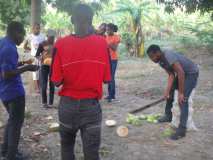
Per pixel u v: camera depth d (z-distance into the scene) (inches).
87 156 111.7
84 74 107.7
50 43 227.9
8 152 142.9
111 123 193.2
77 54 107.9
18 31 136.4
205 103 246.7
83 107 109.1
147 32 777.6
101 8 385.1
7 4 426.9
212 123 198.8
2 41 137.3
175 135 173.8
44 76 229.1
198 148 163.9
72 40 108.8
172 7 455.8
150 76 374.3
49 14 820.0
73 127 111.7
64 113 110.6
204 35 601.0
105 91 292.4
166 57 167.8
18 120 141.7
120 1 588.4
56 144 168.4
